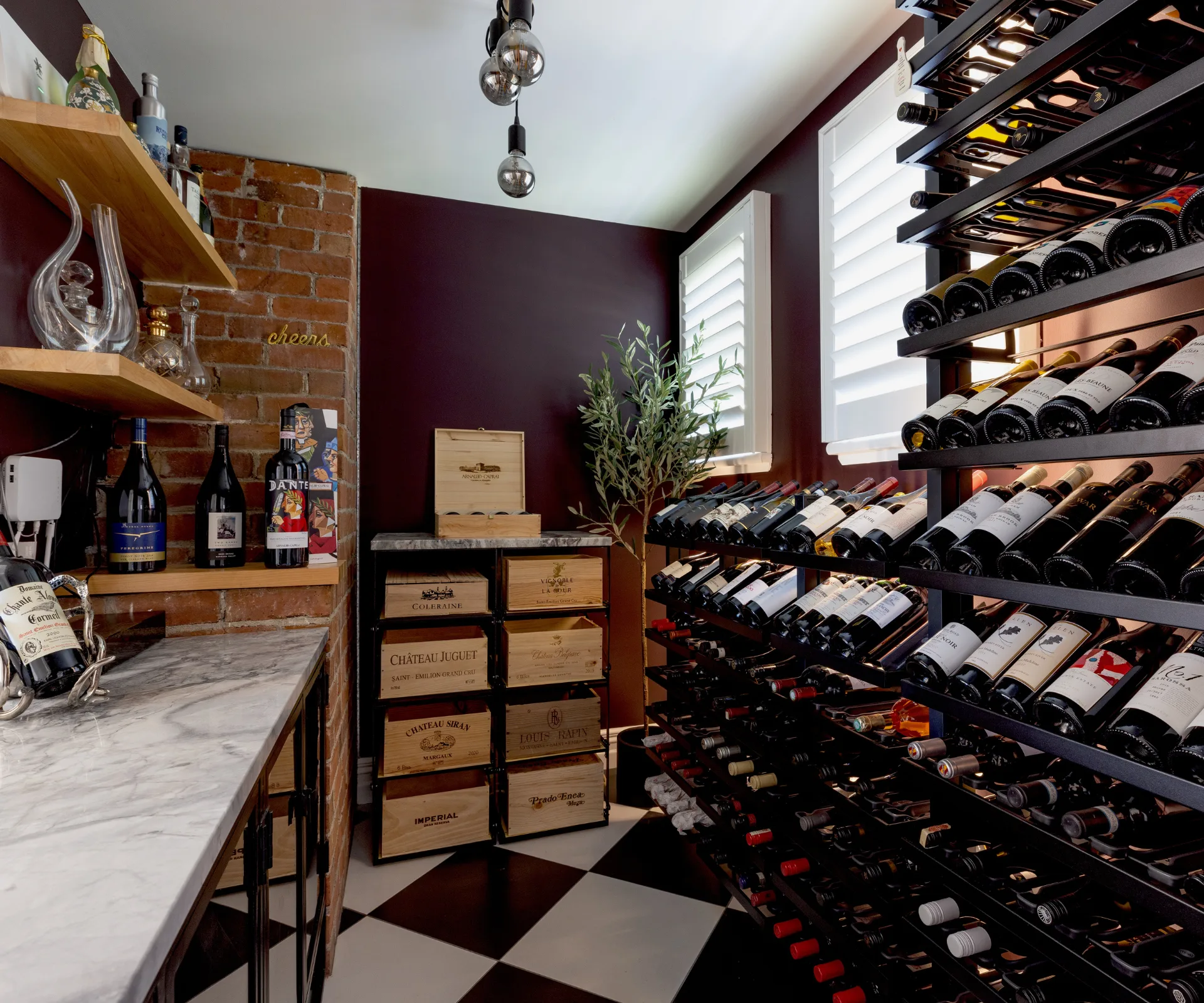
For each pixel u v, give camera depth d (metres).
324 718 1.64
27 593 1.03
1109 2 0.79
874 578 1.56
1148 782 0.75
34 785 0.78
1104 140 0.82
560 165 2.56
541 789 2.42
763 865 1.75
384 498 2.82
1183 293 1.08
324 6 1.68
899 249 1.79
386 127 2.24
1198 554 0.79
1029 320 0.93
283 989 1.13
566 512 3.05
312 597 1.79
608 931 1.89
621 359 3.13
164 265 1.81
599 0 1.68
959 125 1.04
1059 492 1.10
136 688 1.19
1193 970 0.81
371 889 2.10
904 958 1.30
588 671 2.47
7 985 0.44
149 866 0.60
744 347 2.56
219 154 2.09
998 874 1.05
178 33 1.76
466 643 2.33
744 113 2.23
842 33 1.83
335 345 2.13
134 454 1.64
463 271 2.92
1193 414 0.77
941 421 1.10
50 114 1.11
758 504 2.03
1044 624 1.04
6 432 1.31
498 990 1.65
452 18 1.72
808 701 1.61
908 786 1.40
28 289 1.34
